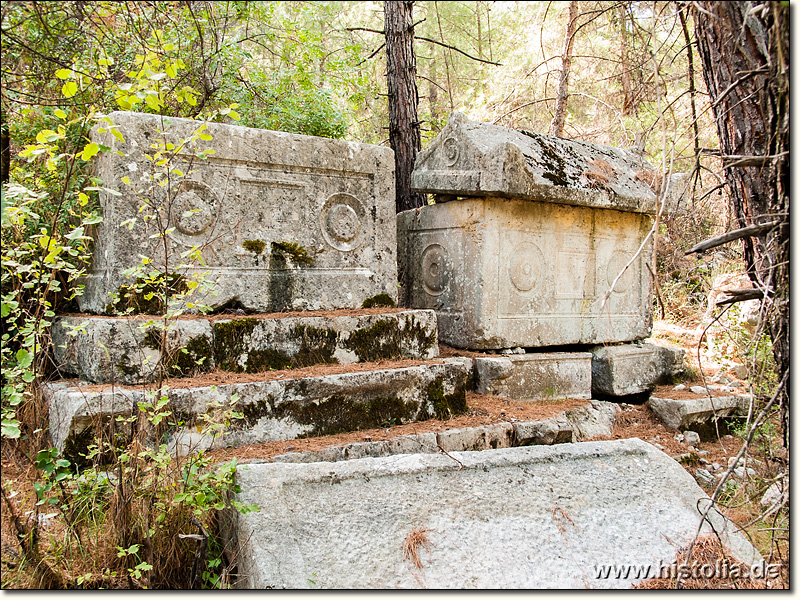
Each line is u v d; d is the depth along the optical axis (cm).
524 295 430
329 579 202
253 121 520
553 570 221
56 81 353
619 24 530
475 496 246
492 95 826
